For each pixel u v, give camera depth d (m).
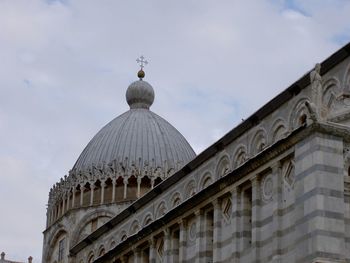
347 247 39.72
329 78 48.94
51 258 87.62
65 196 86.69
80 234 83.75
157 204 61.12
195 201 52.22
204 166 56.50
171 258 54.75
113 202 83.38
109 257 62.62
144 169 84.62
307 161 41.16
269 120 51.34
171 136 90.06
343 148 41.41
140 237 58.53
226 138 54.16
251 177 46.94
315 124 41.03
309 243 39.75
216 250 49.44
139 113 92.38
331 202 40.00
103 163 85.69
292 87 49.19
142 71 98.12
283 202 44.09
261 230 45.72
